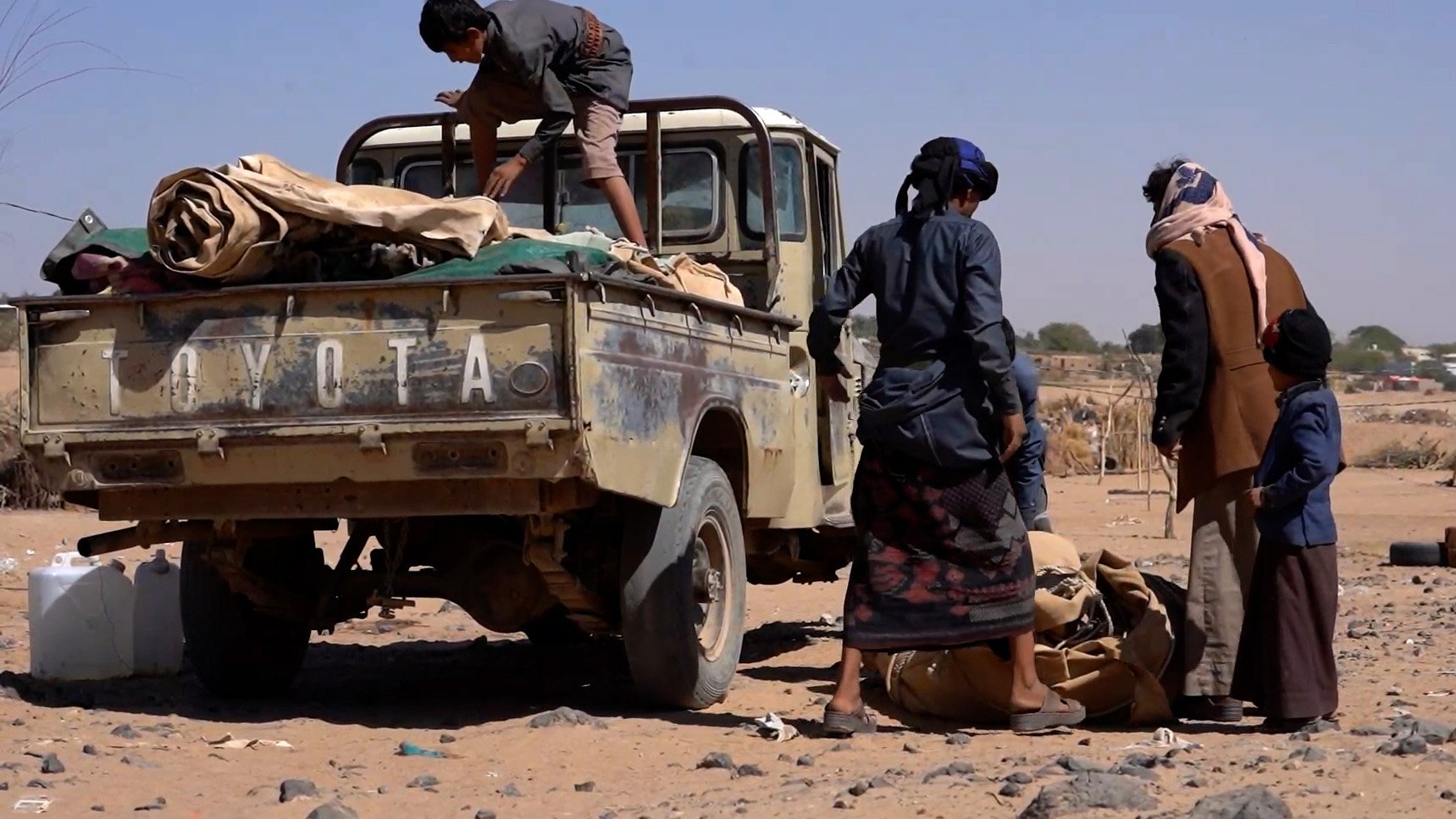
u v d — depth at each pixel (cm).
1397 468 3306
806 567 939
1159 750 595
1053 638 693
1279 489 623
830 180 976
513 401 604
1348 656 857
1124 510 2267
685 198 884
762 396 770
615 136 809
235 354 630
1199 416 655
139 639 805
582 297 604
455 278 602
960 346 619
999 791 513
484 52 759
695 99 825
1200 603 658
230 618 741
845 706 636
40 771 547
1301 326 623
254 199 619
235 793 536
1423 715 674
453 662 915
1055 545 740
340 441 619
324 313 623
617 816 501
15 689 709
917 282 618
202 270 619
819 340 640
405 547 755
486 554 739
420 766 586
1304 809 478
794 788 537
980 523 621
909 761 588
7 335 3941
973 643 623
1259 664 645
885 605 627
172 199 622
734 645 734
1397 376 6700
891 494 625
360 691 795
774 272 816
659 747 622
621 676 857
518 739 630
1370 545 1680
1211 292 650
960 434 613
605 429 614
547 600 737
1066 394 3619
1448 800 487
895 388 619
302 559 764
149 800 518
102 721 652
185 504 655
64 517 1642
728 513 727
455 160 916
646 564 680
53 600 785
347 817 494
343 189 647
